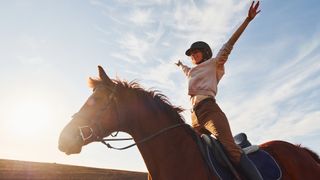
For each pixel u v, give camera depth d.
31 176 7.56
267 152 4.61
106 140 4.06
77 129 3.87
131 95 4.20
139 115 4.13
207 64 4.36
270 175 4.35
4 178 7.12
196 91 4.29
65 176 8.27
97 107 4.04
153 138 4.08
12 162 7.41
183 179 3.86
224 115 4.14
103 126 3.99
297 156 4.66
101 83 4.25
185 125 4.24
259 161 4.42
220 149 4.01
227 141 3.98
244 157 3.99
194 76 4.36
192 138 4.17
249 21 4.12
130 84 4.31
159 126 4.14
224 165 4.00
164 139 4.08
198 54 4.54
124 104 4.13
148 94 4.32
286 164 4.55
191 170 3.91
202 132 4.39
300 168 4.55
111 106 4.08
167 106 4.30
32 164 7.71
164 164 3.97
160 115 4.20
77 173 8.62
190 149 4.05
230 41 4.24
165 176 3.93
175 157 3.99
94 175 9.05
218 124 4.04
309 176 4.52
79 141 3.85
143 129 4.11
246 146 4.62
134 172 10.51
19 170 7.45
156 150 4.04
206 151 4.06
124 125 4.11
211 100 4.20
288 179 4.47
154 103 4.25
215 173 3.91
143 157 4.11
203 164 3.97
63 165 8.33
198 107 4.23
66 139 3.82
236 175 3.93
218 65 4.33
